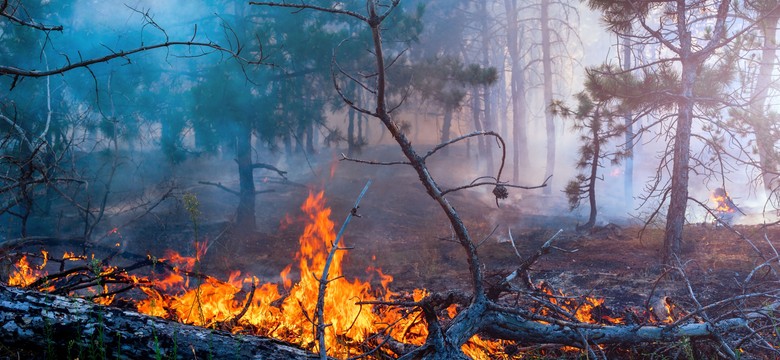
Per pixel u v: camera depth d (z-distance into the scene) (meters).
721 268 8.59
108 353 3.48
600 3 10.69
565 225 19.11
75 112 13.20
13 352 3.66
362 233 17.22
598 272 9.48
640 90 10.71
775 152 12.45
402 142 4.21
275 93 15.48
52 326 3.48
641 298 7.44
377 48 3.89
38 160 7.06
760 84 14.88
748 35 12.59
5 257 5.96
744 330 5.42
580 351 5.13
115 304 5.23
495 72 17.55
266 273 11.69
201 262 12.27
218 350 3.53
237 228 15.68
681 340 4.69
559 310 4.76
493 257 11.85
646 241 11.94
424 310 4.21
